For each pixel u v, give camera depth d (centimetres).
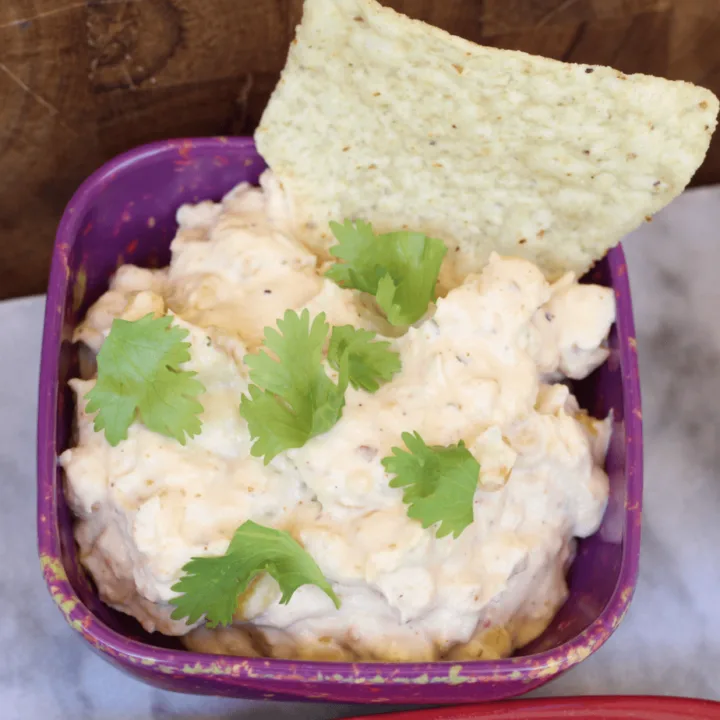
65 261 26
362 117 26
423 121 26
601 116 25
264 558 24
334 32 25
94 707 28
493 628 25
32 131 29
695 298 33
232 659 23
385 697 24
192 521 24
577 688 28
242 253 27
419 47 25
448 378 25
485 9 29
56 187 31
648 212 26
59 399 26
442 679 23
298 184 28
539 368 26
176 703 28
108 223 28
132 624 26
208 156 28
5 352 32
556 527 26
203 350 25
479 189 27
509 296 26
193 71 29
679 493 31
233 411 25
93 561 26
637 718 26
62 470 25
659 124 25
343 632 25
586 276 28
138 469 25
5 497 30
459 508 24
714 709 26
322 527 25
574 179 26
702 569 30
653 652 29
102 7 27
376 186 27
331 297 26
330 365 25
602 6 30
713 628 29
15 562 29
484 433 25
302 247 28
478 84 25
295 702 26
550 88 25
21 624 29
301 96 26
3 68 28
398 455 24
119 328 25
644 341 32
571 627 26
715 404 32
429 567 24
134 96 29
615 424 27
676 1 30
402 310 26
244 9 28
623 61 31
